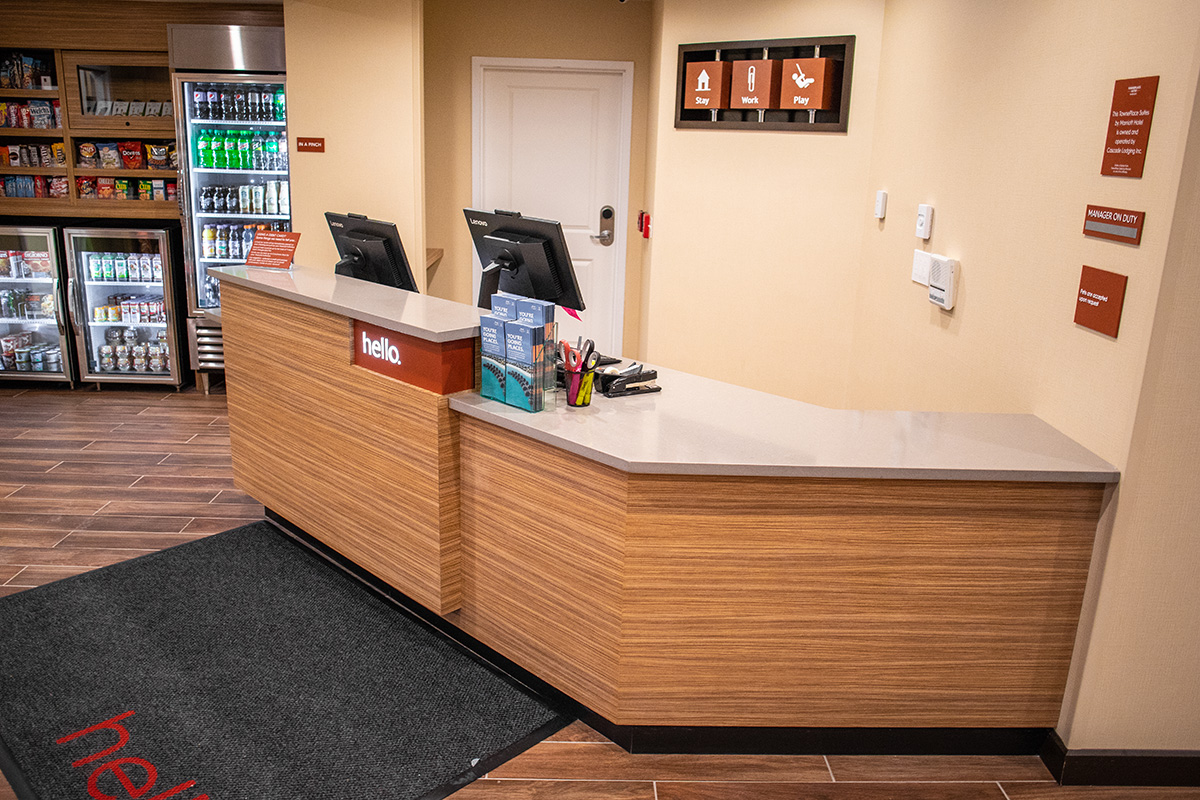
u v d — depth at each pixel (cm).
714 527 243
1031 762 267
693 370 509
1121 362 235
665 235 501
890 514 244
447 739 267
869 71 429
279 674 295
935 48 361
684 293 502
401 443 305
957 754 270
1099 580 245
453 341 285
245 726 270
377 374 312
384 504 321
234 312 391
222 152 557
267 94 554
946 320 344
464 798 244
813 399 477
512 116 589
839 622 253
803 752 267
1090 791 255
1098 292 243
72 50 550
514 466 273
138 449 491
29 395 579
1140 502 235
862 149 437
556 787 250
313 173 531
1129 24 235
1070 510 246
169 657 303
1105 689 251
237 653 306
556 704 285
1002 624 255
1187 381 227
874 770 262
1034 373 279
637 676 256
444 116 586
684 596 249
